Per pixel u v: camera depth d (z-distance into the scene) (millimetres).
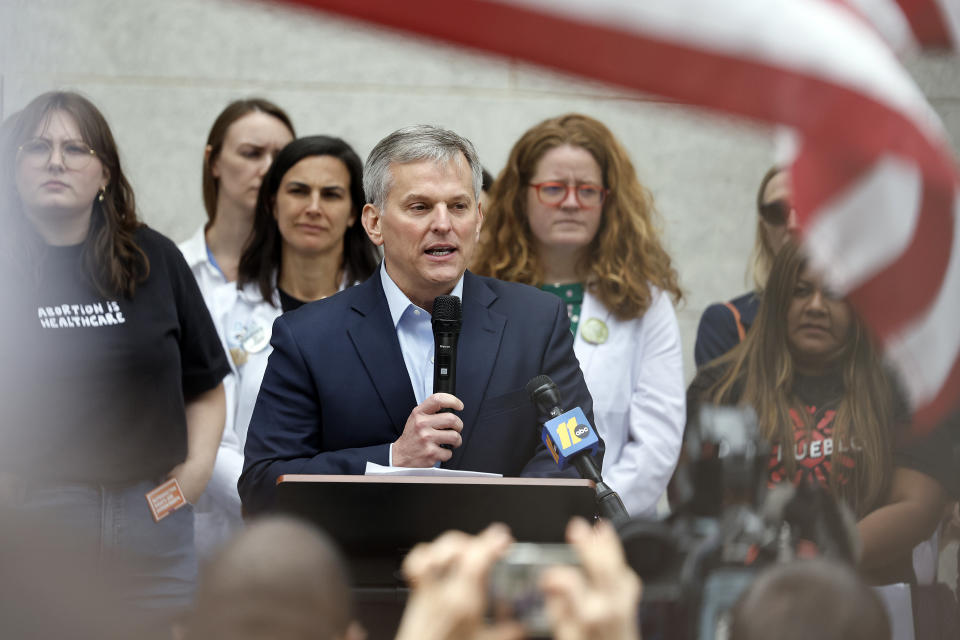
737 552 2789
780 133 2346
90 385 4582
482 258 5992
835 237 2541
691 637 2660
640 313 5793
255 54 8297
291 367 4457
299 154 5887
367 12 2094
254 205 6195
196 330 5008
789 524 2945
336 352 4453
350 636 1946
